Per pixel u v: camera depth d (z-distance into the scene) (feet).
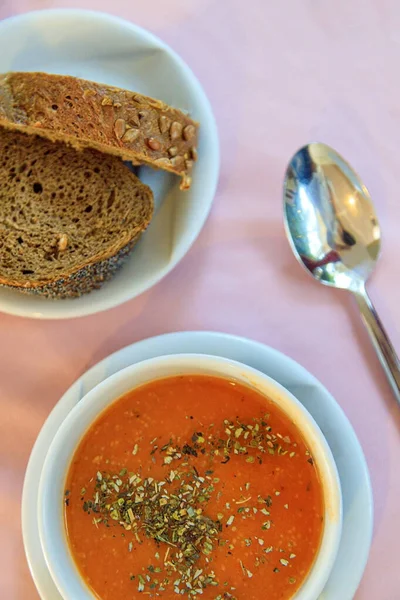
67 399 1.16
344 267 1.25
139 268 1.21
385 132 1.27
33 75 1.16
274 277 1.26
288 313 1.25
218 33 1.27
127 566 1.13
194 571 1.13
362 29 1.27
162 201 1.25
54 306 1.19
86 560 1.13
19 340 1.24
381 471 1.23
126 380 1.10
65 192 1.23
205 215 1.19
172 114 1.18
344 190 1.26
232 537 1.14
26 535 1.14
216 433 1.15
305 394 1.16
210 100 1.27
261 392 1.13
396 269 1.26
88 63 1.23
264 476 1.14
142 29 1.21
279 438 1.15
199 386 1.15
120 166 1.23
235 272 1.25
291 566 1.13
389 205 1.27
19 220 1.21
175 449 1.15
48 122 1.16
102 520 1.14
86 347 1.24
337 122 1.27
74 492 1.14
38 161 1.23
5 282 1.17
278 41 1.27
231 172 1.26
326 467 1.08
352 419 1.24
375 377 1.24
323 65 1.27
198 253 1.25
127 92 1.17
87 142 1.19
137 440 1.15
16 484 1.21
